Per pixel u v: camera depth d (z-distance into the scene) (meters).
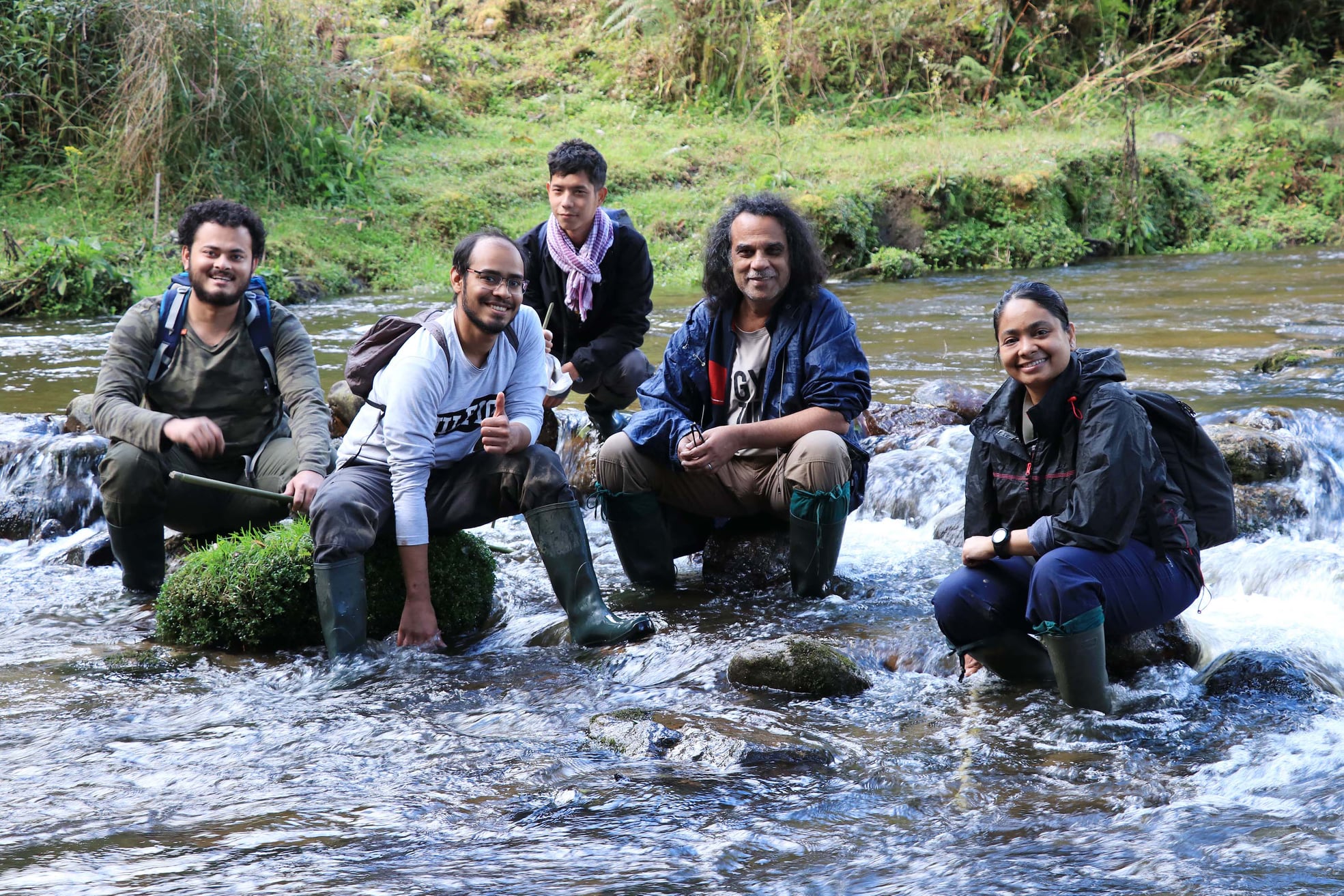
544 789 2.84
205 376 4.59
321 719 3.33
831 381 4.21
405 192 14.32
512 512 4.11
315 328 9.84
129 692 3.61
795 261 4.19
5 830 2.63
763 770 2.92
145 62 13.07
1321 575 4.30
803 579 4.29
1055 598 3.17
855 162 15.45
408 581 3.93
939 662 3.65
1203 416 5.72
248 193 13.58
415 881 2.36
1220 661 3.60
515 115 18.08
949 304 10.87
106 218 12.72
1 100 13.27
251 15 13.82
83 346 9.18
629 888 2.33
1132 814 2.66
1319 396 6.25
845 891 2.31
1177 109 18.88
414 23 19.44
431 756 3.05
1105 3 19.92
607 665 3.73
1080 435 3.24
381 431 3.96
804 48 18.47
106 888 2.33
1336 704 3.33
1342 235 15.38
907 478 5.52
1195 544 3.30
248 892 2.31
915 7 19.31
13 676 3.76
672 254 13.48
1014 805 2.72
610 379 5.38
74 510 5.68
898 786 2.84
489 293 3.80
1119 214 15.21
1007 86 19.39
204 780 2.92
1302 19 20.77
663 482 4.41
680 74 18.61
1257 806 2.69
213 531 4.82
